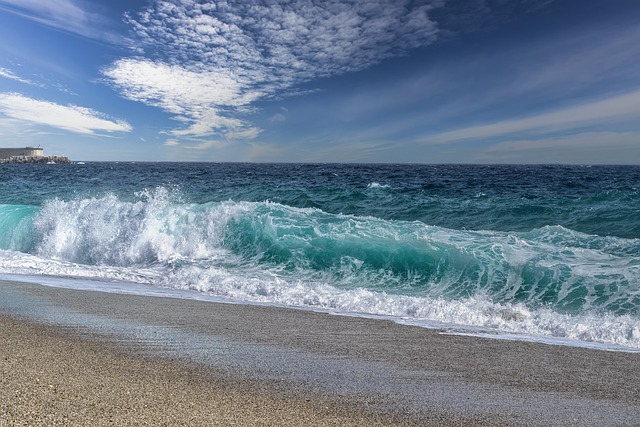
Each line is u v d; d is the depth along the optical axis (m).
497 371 3.95
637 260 7.55
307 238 9.64
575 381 3.75
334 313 6.12
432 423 2.89
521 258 7.84
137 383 3.30
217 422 2.68
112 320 5.28
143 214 11.24
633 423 2.97
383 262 8.60
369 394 3.35
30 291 6.89
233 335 4.86
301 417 2.87
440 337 5.03
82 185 29.70
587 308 6.32
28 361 3.66
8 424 2.45
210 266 9.24
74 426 2.48
